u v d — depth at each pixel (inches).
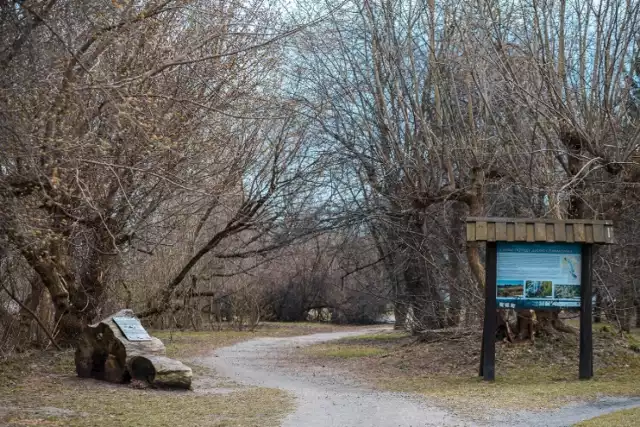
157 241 873.5
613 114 669.3
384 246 1064.2
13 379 585.9
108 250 754.8
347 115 936.9
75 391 535.5
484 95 700.7
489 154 763.4
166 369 559.2
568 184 607.5
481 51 705.0
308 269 1800.0
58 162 452.4
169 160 639.8
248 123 792.9
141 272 1079.0
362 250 1131.3
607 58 650.2
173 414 439.5
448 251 936.3
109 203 644.1
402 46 836.6
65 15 439.8
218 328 1508.4
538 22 672.4
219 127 723.4
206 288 1376.7
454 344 807.7
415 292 986.1
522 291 585.6
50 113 429.7
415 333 968.9
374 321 1899.6
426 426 396.2
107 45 484.7
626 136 682.8
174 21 639.8
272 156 927.7
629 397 487.8
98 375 605.9
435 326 920.3
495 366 650.2
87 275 804.6
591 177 700.0
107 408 460.1
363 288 1392.7
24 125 408.8
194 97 659.4
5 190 417.1
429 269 950.4
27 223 438.0
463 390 548.1
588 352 585.6
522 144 715.4
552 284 585.0
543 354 679.1
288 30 653.3
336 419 423.8
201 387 589.6
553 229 574.2
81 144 446.3
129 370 567.8
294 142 946.1
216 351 992.9
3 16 402.6
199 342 1152.2
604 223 577.6
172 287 967.0
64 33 463.5
